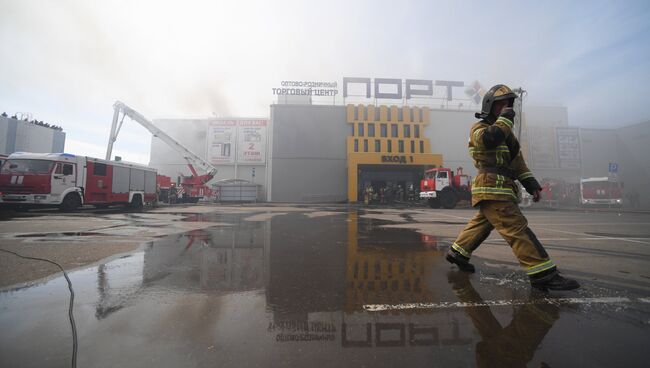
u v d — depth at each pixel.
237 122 31.77
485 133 2.42
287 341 1.53
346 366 1.31
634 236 5.75
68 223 7.02
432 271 2.97
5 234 5.15
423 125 28.83
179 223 7.34
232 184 29.75
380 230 6.34
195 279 2.63
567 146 31.72
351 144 27.67
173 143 22.22
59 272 2.74
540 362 1.33
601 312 1.93
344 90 29.94
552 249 4.27
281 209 14.89
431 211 14.16
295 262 3.35
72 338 1.50
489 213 2.64
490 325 1.74
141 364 1.29
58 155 11.12
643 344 1.50
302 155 28.05
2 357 1.31
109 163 13.22
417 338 1.58
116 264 3.10
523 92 10.55
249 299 2.14
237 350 1.43
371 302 2.11
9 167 10.41
